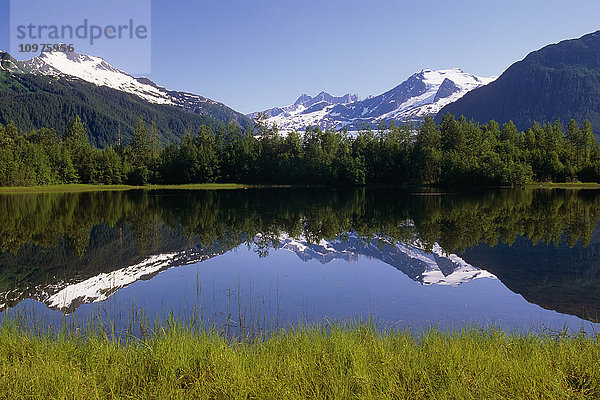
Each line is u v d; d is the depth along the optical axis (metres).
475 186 99.75
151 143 147.12
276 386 6.18
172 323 9.37
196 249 26.27
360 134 126.38
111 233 32.78
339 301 14.98
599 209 47.50
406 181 111.69
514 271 20.20
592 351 7.44
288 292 16.27
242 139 128.50
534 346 8.17
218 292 16.28
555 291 16.73
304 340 8.57
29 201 62.22
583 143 120.12
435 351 7.74
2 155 92.94
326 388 6.19
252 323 11.93
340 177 109.50
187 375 6.79
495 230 33.47
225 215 44.81
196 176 119.94
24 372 6.60
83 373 6.78
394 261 22.50
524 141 119.75
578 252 24.88
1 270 20.73
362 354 7.34
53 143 121.69
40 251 25.75
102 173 112.38
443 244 27.73
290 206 54.59
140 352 7.75
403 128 122.38
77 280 18.64
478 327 11.51
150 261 22.78
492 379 6.20
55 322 11.99
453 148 109.56
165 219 41.34
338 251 25.50
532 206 51.59
